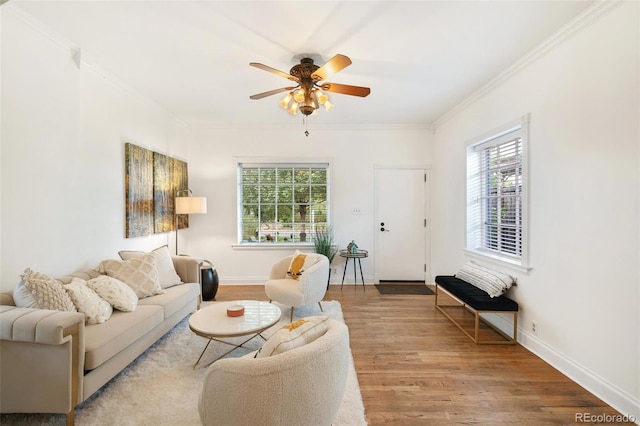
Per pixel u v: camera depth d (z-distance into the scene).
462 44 2.42
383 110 4.08
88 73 2.71
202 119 4.49
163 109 4.00
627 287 1.78
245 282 4.80
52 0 1.89
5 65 1.96
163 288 3.00
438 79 3.08
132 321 2.12
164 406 1.80
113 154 3.05
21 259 2.10
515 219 2.95
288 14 2.04
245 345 2.62
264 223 4.96
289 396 1.15
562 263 2.25
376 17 2.08
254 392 1.13
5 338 1.54
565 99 2.22
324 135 4.82
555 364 2.30
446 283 3.34
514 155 2.92
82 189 2.65
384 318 3.35
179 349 2.53
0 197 1.96
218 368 1.21
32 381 1.57
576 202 2.13
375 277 4.86
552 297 2.34
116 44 2.42
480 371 2.25
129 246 3.31
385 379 2.14
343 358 1.33
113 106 3.04
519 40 2.36
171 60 2.68
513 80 2.81
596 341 1.97
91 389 1.73
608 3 1.86
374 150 4.82
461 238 3.87
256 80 3.11
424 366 2.32
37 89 2.18
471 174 3.70
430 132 4.80
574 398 1.94
